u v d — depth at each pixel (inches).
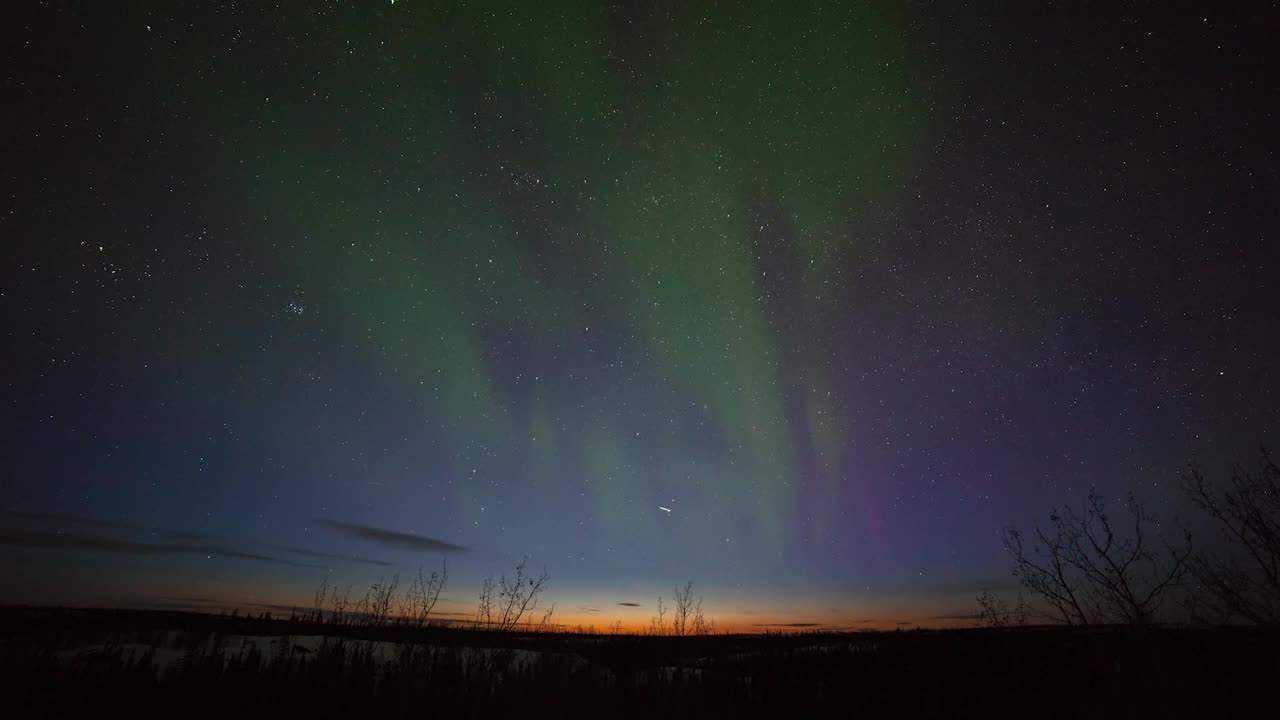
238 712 268.7
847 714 333.7
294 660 384.2
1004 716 311.6
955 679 406.9
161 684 302.5
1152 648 279.6
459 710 296.7
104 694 278.8
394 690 320.2
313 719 267.0
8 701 258.7
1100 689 297.7
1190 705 258.1
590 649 582.6
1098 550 301.4
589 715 309.0
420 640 465.1
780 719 321.4
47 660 329.7
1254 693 257.3
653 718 310.8
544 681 370.6
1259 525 259.6
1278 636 262.8
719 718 318.3
